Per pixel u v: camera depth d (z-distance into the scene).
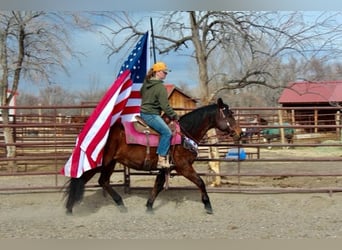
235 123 6.83
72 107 7.89
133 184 8.98
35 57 11.88
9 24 11.20
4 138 10.95
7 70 11.28
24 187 8.12
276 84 8.99
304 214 6.63
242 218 6.44
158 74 6.50
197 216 6.59
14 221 6.30
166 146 6.42
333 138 18.30
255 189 7.88
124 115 7.23
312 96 25.41
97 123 6.48
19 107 7.78
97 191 8.02
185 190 8.00
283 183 9.24
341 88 23.64
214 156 8.64
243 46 8.85
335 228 5.87
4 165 11.22
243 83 9.06
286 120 18.88
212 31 9.18
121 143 6.64
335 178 9.84
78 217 6.54
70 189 6.59
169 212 6.83
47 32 11.52
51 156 8.31
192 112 6.87
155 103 6.49
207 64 9.53
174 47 9.34
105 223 6.21
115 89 6.56
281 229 5.83
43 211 6.89
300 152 15.95
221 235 5.56
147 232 5.73
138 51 7.18
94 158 6.45
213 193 7.93
